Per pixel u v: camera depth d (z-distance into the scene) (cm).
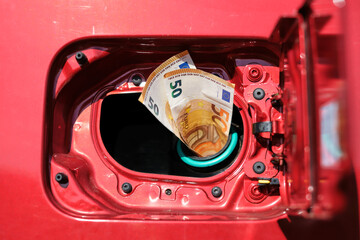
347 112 62
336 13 67
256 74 98
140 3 94
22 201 87
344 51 65
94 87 107
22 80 92
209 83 101
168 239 85
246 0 94
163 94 100
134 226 85
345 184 64
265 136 91
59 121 99
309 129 67
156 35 93
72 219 86
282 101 90
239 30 93
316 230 85
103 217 87
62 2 95
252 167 94
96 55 97
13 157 89
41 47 93
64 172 91
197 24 93
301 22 72
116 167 100
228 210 96
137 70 107
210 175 108
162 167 117
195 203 98
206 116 108
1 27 94
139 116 122
